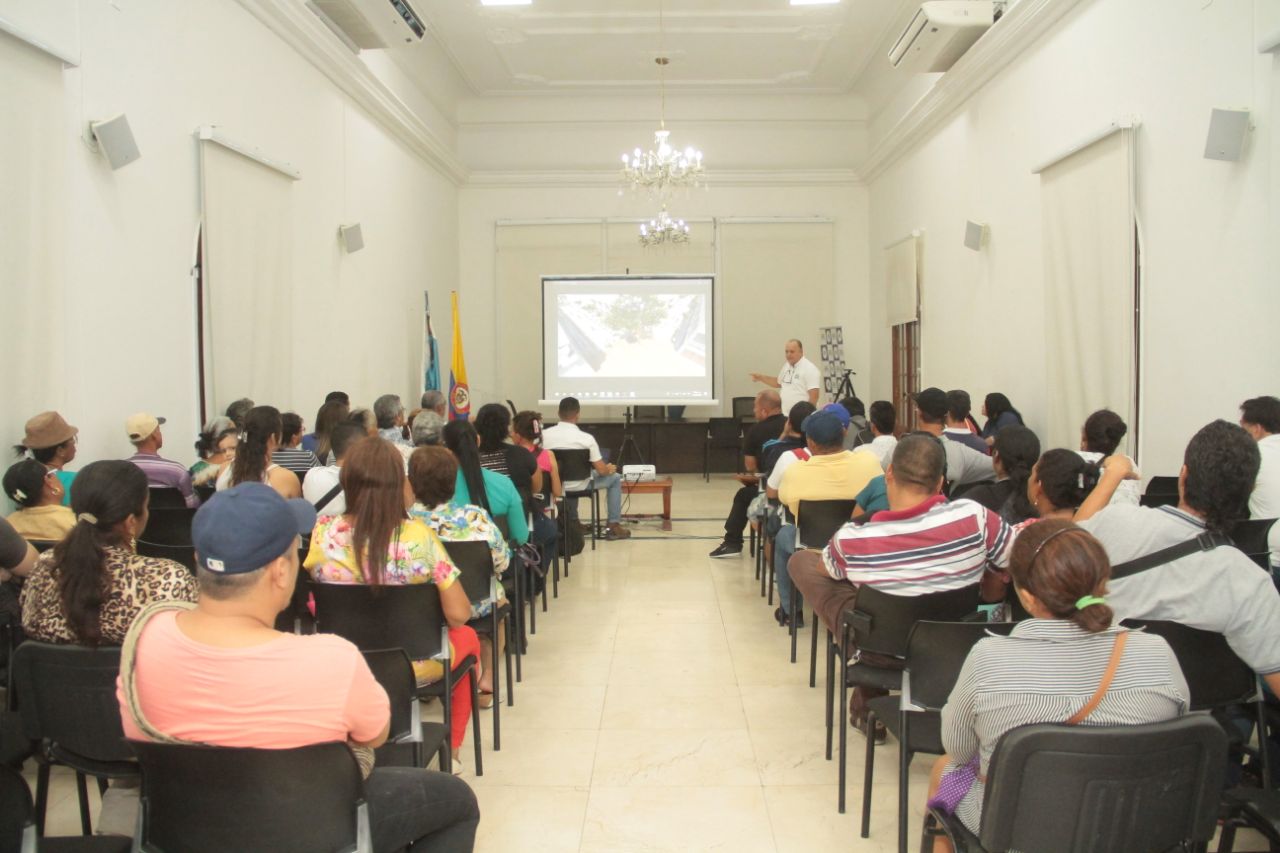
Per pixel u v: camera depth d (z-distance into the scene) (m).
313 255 5.89
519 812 2.51
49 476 2.72
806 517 3.43
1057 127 5.17
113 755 1.80
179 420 4.19
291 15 5.29
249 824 1.32
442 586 2.31
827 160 10.34
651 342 9.46
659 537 6.63
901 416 9.07
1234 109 3.42
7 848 1.30
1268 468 2.68
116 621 1.76
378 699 1.37
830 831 2.40
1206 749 1.31
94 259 3.51
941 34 6.11
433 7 7.45
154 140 3.96
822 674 3.65
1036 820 1.33
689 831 2.41
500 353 10.55
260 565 1.31
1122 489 2.73
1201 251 3.73
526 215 10.51
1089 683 1.39
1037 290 5.50
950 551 2.25
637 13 7.65
